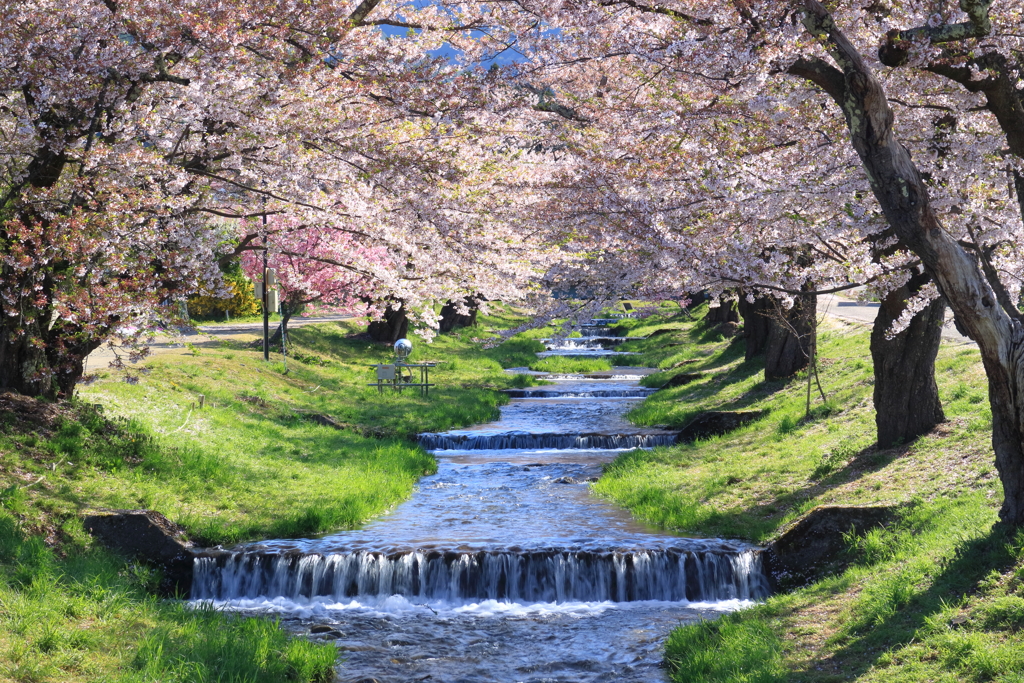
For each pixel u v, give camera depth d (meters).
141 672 8.23
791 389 22.83
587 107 14.78
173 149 12.93
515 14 12.05
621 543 13.18
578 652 10.31
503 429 25.38
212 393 22.45
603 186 13.30
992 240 10.98
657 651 10.23
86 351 14.36
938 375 17.78
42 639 8.43
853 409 18.30
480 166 14.35
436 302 17.89
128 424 15.96
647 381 35.44
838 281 12.54
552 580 12.57
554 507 16.55
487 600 12.48
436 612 11.94
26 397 14.54
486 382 35.62
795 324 24.34
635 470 18.83
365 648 10.45
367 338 41.47
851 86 8.29
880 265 11.74
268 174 13.13
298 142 13.11
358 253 14.97
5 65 11.29
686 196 11.87
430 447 23.53
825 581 10.98
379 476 18.22
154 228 11.90
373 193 13.73
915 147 11.08
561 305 14.55
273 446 19.28
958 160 10.47
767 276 11.87
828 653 8.62
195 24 11.36
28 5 11.24
